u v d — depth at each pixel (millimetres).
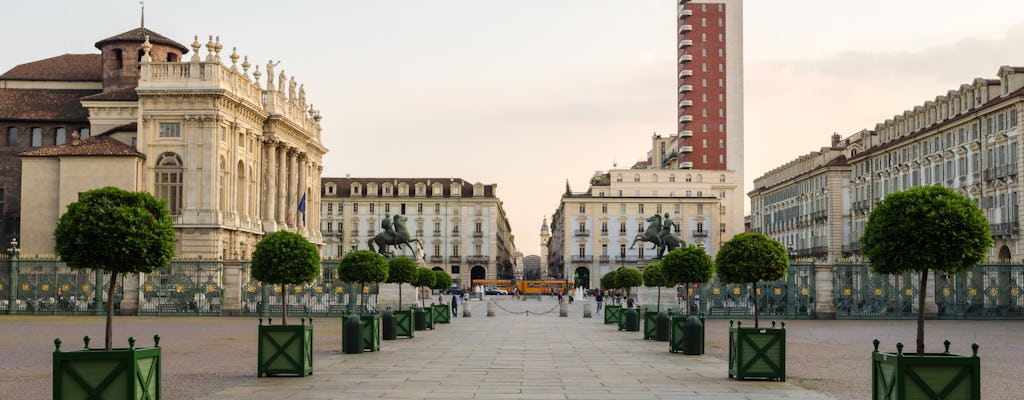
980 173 79875
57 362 16453
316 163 128625
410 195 182500
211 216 88375
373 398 20516
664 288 62969
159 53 103938
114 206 23844
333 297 64062
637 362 29547
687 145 174625
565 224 171125
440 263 181875
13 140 101062
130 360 16594
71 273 62000
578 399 20438
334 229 181125
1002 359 31109
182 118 89562
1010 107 74312
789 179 142875
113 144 90438
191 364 28453
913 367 15867
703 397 20875
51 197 89250
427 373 25797
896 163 101188
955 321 60719
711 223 169250
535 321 63750
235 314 61719
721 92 175375
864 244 22062
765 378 24375
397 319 42094
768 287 62594
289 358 24609
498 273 196625
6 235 99312
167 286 61938
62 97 104125
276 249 39625
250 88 100688
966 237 20734
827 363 29484
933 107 92562
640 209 170625
